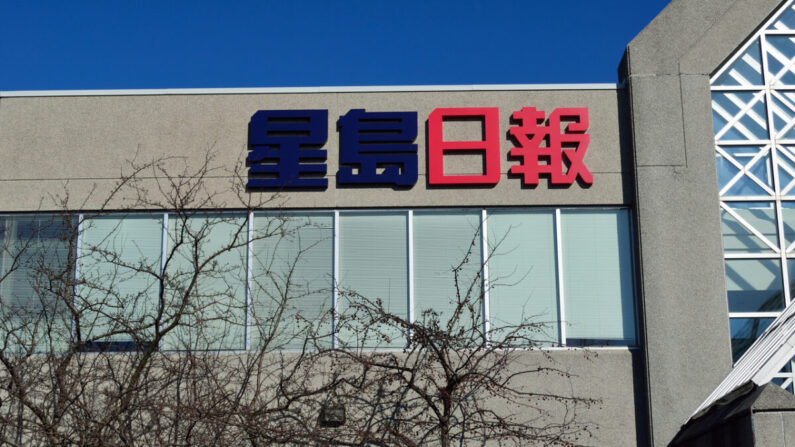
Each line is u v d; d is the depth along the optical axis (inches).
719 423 426.0
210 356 522.3
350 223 578.2
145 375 476.4
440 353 487.5
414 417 502.6
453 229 576.7
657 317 545.3
